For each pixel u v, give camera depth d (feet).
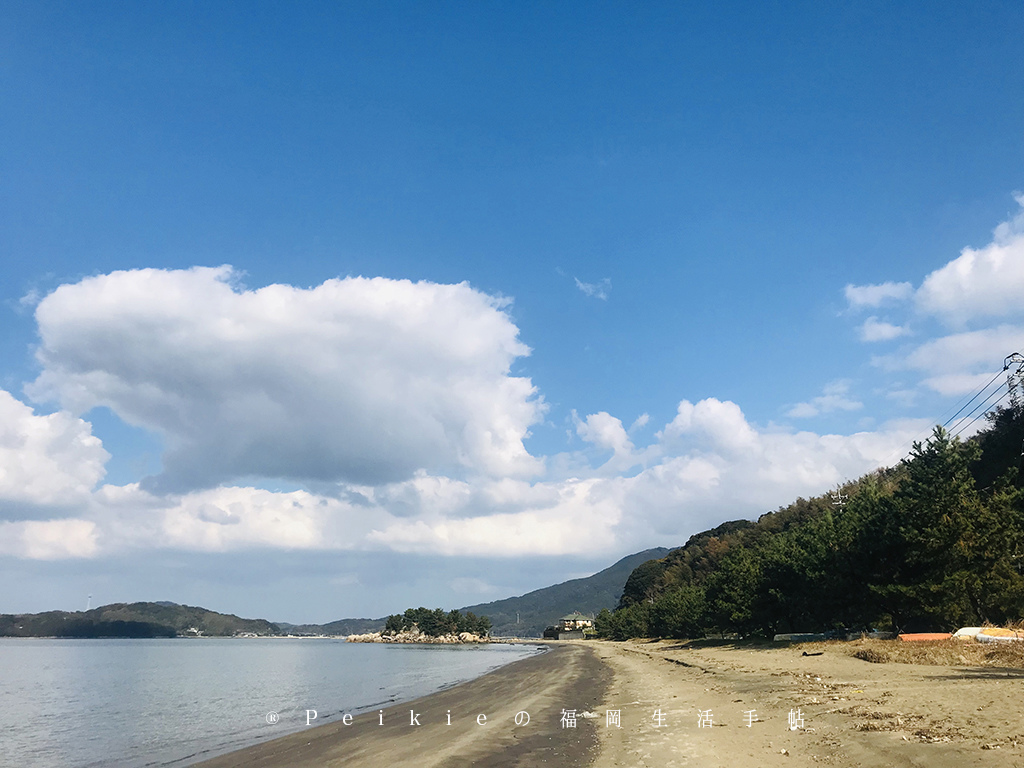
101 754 103.40
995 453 261.24
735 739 65.26
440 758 72.13
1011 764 43.91
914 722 59.88
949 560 144.25
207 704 172.14
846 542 168.25
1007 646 108.47
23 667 364.79
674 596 399.65
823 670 115.14
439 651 629.92
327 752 87.20
